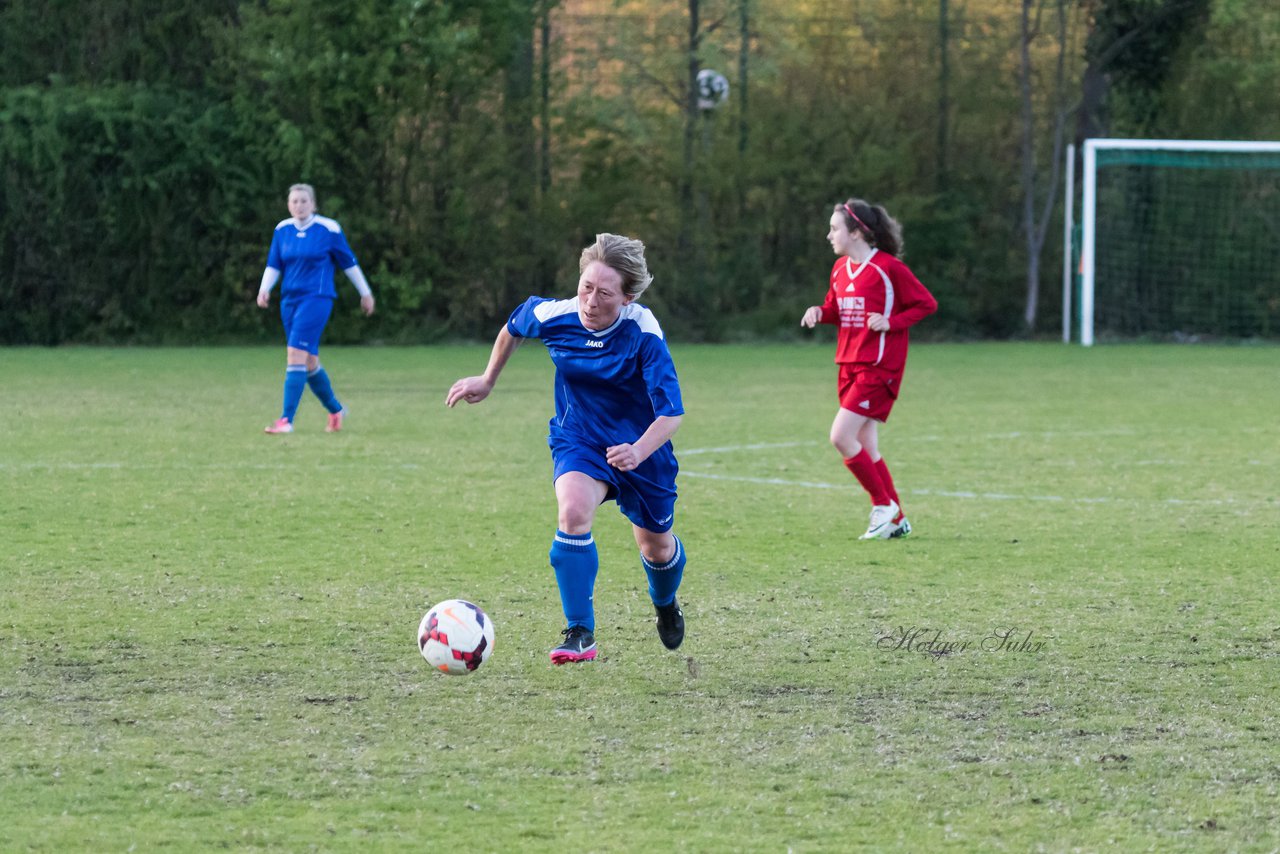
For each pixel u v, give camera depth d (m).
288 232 38.56
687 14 79.62
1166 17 82.44
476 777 12.55
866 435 24.91
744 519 26.77
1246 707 14.79
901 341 24.61
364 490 29.53
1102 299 83.81
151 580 20.80
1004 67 82.44
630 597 20.08
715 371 62.59
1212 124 84.56
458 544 23.89
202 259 75.81
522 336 16.62
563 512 15.79
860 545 24.19
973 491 30.23
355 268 39.41
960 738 13.73
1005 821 11.57
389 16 73.75
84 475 31.09
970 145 82.94
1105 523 26.31
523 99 78.50
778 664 16.42
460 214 77.31
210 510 26.94
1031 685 15.57
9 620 18.27
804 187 80.75
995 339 84.81
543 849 10.97
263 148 74.94
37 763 12.82
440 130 77.25
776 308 81.88
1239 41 83.56
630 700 14.95
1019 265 84.19
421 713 14.42
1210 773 12.73
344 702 14.79
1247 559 23.00
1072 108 83.94
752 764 12.93
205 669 16.02
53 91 73.69
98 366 62.00
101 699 14.81
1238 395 51.94
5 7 75.19
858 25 81.19
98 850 10.89
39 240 74.25
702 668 16.25
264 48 74.44
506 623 18.39
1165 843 11.14
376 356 70.06
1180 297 83.69
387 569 21.78
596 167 80.00
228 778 12.47
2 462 33.06
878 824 11.51
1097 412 46.16
